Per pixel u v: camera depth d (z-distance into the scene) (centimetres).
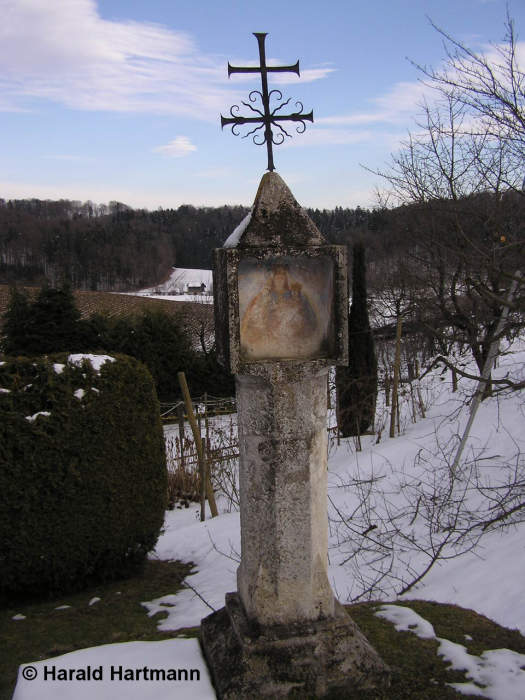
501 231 825
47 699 282
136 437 540
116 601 498
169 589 527
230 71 293
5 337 1703
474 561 491
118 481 528
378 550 523
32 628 445
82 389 515
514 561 468
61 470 498
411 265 1318
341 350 292
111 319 1806
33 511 490
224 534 663
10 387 499
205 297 3359
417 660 324
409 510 641
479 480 668
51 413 498
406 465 796
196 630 384
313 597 301
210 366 1822
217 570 564
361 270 1142
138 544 555
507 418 840
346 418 1086
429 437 901
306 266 300
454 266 995
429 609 404
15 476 483
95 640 403
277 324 299
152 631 416
